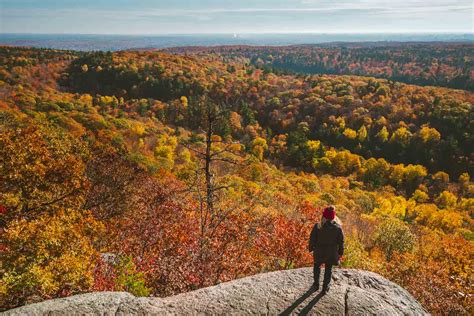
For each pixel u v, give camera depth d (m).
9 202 11.73
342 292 6.41
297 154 82.69
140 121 86.25
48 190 12.84
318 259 6.18
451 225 48.81
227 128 79.75
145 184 19.83
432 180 78.62
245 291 6.48
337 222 6.07
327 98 114.50
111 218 15.70
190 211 16.31
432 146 88.25
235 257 12.22
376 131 98.88
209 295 6.39
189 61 155.75
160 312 5.97
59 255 8.88
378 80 138.50
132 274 9.11
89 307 6.02
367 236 24.25
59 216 11.34
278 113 110.62
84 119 54.19
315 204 31.12
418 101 110.00
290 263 13.48
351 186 72.38
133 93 123.31
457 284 14.13
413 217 56.78
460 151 85.44
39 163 12.76
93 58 143.25
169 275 10.16
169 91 121.88
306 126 102.69
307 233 14.97
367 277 6.93
